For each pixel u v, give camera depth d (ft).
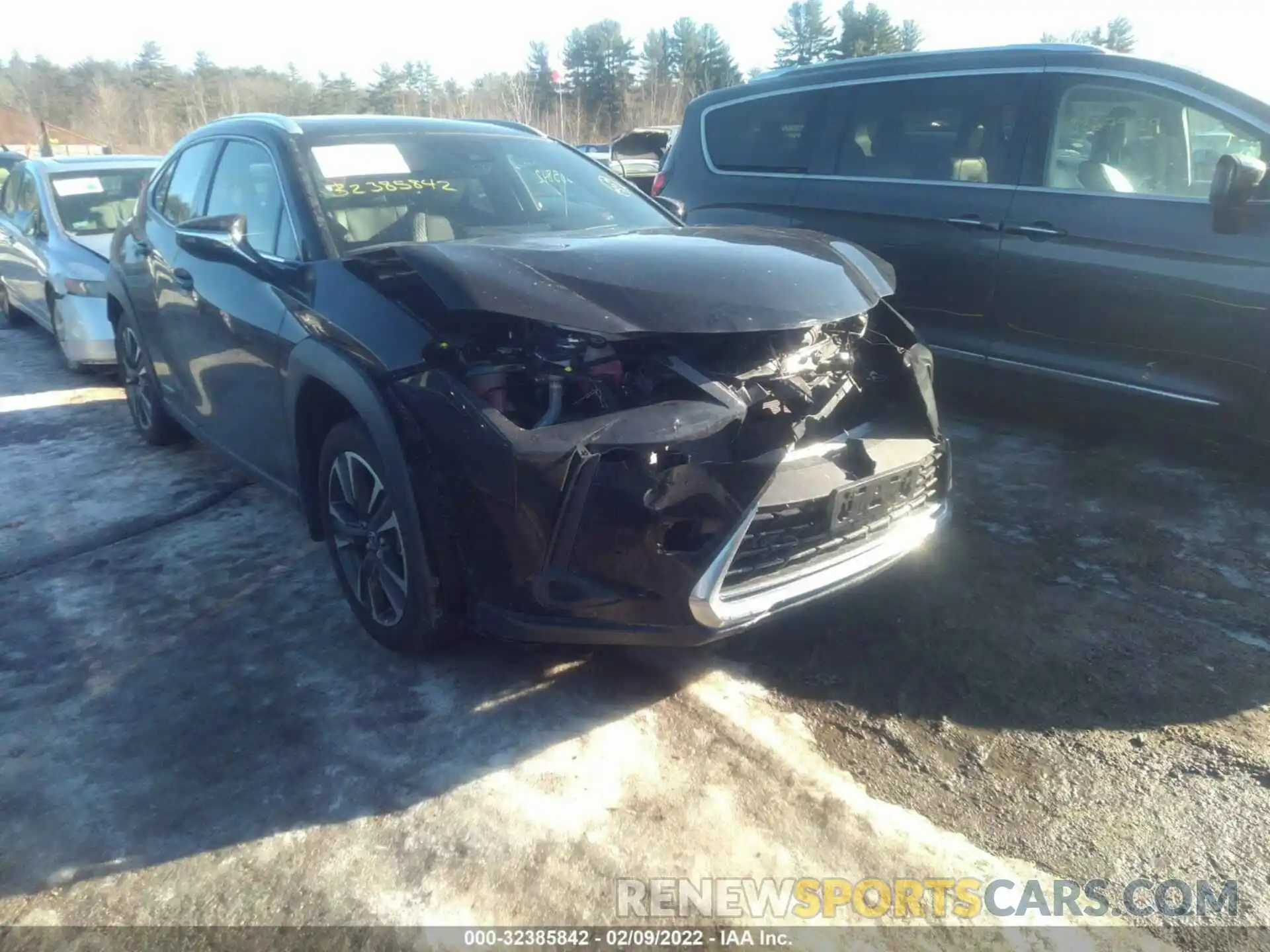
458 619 9.68
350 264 10.50
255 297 11.71
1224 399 14.21
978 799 8.47
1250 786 8.57
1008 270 16.14
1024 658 10.50
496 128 14.57
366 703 9.87
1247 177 13.17
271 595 12.13
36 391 21.97
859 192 18.04
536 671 10.36
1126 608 11.46
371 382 9.40
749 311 9.12
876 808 8.35
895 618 11.29
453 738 9.30
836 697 9.87
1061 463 15.76
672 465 8.59
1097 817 8.25
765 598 9.02
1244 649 10.64
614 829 8.13
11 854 7.98
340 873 7.72
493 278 8.99
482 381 8.77
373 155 12.60
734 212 19.95
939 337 17.39
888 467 10.02
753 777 8.72
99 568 12.97
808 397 9.62
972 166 16.70
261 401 12.04
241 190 13.21
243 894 7.53
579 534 8.48
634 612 8.62
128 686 10.27
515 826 8.16
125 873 7.77
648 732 9.35
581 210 13.28
